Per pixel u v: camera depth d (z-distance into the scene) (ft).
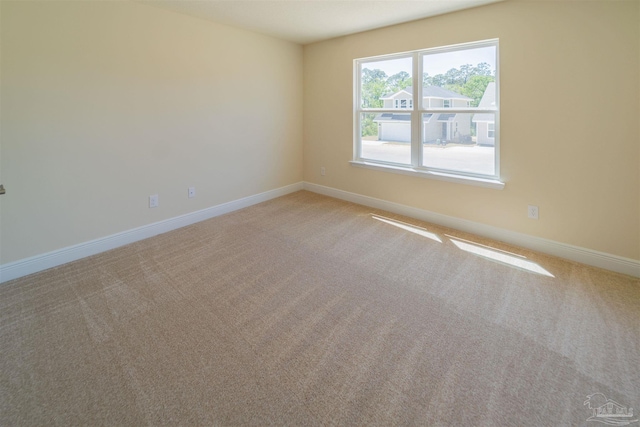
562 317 6.60
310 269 8.72
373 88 13.30
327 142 15.23
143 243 10.49
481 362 5.46
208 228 11.77
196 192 12.23
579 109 8.41
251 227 11.82
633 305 6.93
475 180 10.61
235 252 9.78
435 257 9.36
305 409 4.63
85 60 8.88
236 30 12.51
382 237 10.84
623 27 7.55
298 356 5.65
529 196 9.62
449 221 11.66
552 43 8.57
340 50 13.84
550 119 8.90
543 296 7.34
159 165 10.98
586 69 8.16
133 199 10.46
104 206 9.80
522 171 9.64
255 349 5.82
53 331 6.29
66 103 8.67
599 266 8.64
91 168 9.38
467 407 4.63
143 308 7.03
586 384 4.98
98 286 7.93
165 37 10.51
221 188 13.08
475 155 10.76
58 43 8.36
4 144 7.82
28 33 7.86
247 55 13.07
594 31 7.93
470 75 10.51
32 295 7.52
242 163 13.71
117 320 6.63
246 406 4.68
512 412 4.54
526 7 8.87
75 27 8.60
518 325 6.39
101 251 9.85
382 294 7.52
